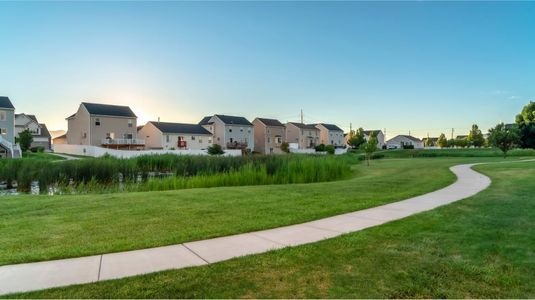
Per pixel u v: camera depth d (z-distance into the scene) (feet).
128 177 66.13
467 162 93.45
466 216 22.94
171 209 26.61
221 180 52.39
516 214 23.18
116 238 18.72
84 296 11.84
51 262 15.14
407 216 23.48
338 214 24.70
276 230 20.40
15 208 27.07
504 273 13.56
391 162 107.24
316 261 15.07
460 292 12.13
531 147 126.21
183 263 14.96
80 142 165.58
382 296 11.88
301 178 56.39
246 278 13.38
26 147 143.64
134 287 12.54
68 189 50.01
